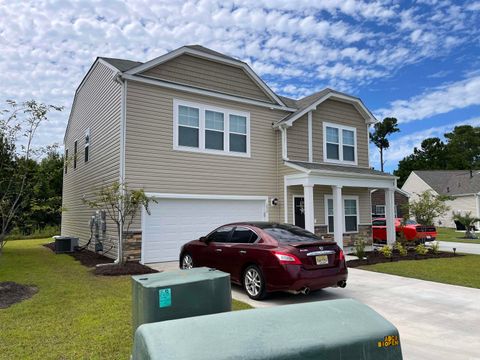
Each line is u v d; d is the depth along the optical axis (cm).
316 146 1454
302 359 169
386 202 1466
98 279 780
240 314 200
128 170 1035
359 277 873
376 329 192
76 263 1028
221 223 1204
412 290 732
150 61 1090
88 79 1473
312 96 1541
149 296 272
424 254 1298
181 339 169
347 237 1495
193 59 1198
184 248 859
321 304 219
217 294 296
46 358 375
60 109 875
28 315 520
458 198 3588
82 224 1488
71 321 493
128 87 1062
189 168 1149
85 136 1498
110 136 1147
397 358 192
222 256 733
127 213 947
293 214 1336
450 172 4606
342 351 179
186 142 1156
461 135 6119
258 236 681
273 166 1357
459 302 639
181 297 281
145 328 182
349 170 1398
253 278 658
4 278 792
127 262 977
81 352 389
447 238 2269
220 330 179
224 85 1259
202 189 1168
